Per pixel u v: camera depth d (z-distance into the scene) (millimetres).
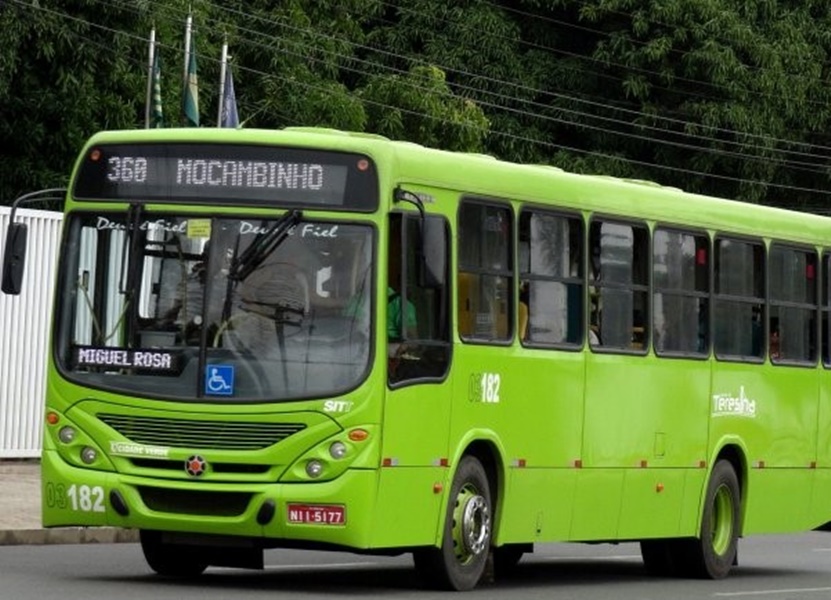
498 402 19812
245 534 17969
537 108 57406
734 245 24438
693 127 56500
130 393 18219
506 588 20562
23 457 32219
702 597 21000
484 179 19703
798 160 58312
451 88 56125
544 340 20656
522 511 20344
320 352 17953
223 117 38344
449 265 19031
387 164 18234
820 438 26266
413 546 18594
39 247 32094
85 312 18578
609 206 21891
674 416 23094
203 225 18344
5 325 31703
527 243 20422
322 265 18109
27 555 21734
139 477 18156
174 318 18250
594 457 21531
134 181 18625
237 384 17984
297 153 18312
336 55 51125
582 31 58469
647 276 22578
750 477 24703
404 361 18328
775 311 25297
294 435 17859
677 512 23266
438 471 18828
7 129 41281
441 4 56531
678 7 56438
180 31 45469
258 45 49219
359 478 17797
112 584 18438
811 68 58094
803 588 23078
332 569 21688
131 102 42250
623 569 25016
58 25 40438
